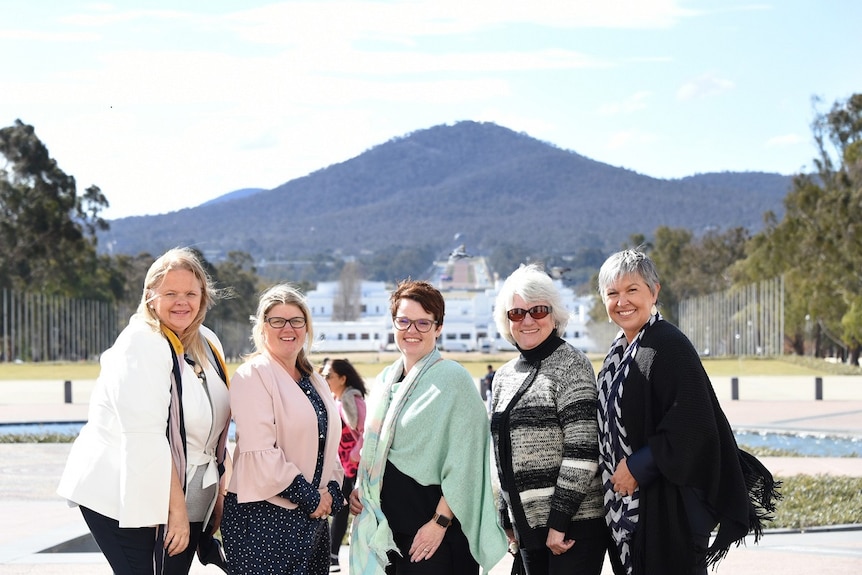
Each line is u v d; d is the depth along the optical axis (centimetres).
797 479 1291
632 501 502
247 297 10588
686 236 11675
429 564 525
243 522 516
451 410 525
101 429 502
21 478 1499
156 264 516
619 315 519
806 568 796
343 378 859
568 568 521
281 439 521
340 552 898
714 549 490
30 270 7819
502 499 557
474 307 13362
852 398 3120
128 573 496
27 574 783
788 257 6812
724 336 7525
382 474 530
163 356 500
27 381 4322
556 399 523
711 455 481
